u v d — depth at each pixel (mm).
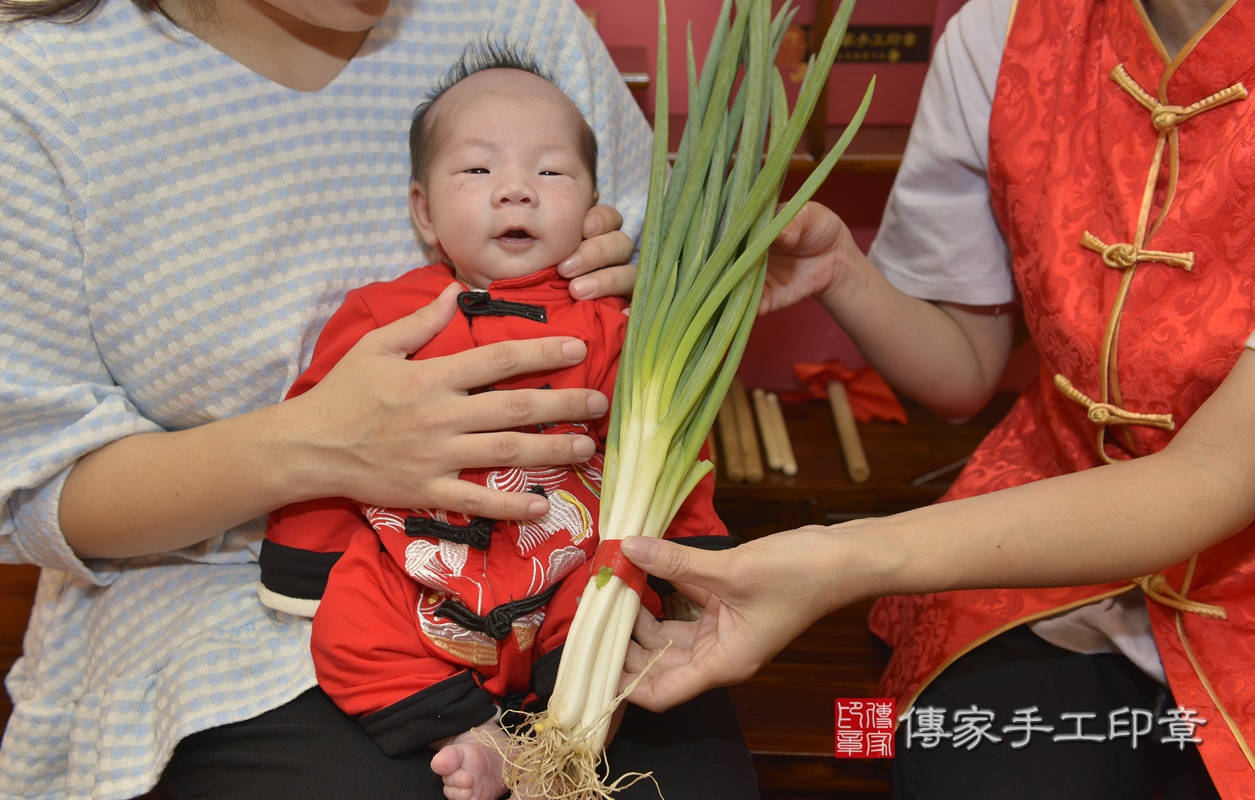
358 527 1001
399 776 903
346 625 903
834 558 835
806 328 2117
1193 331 953
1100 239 1043
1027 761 1080
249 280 1019
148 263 979
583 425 1014
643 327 957
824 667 1492
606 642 874
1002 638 1182
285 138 1045
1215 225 932
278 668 980
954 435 1963
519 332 997
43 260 939
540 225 1021
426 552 933
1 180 904
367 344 948
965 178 1236
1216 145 947
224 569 1094
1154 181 999
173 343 1004
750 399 2068
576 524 977
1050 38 1094
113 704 980
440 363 907
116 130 942
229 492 947
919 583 875
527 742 847
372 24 998
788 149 939
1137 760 1098
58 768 1113
